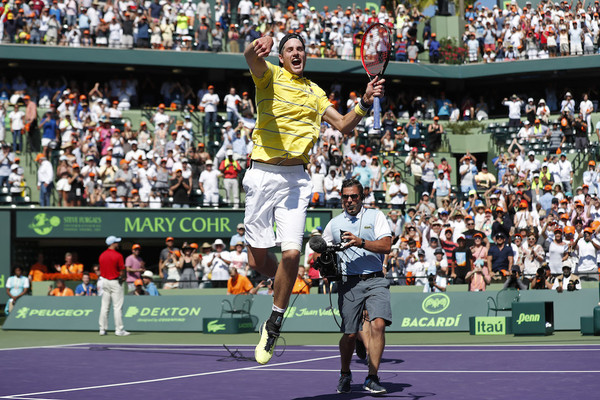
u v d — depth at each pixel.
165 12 27.83
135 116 25.91
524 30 29.78
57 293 19.31
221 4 28.39
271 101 5.64
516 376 7.57
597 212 21.69
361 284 6.85
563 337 13.14
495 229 20.52
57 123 24.30
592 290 15.00
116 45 27.19
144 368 9.20
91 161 22.86
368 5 31.88
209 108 25.66
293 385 7.32
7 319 18.06
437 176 25.44
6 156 23.17
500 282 17.19
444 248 18.27
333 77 30.00
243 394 6.68
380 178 24.50
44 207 22.19
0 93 26.39
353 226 7.07
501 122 29.06
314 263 6.94
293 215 5.66
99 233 22.42
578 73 29.73
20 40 26.30
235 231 23.22
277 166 5.68
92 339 14.95
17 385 7.52
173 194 22.94
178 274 19.86
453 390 6.68
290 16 28.84
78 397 6.54
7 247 21.97
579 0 30.08
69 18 27.02
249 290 17.31
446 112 29.92
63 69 28.23
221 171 24.44
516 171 24.83
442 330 15.41
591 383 6.89
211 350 11.93
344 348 6.79
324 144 24.19
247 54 5.42
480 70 29.94
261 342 5.60
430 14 31.48
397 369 8.59
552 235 20.42
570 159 25.97
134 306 17.25
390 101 29.70
